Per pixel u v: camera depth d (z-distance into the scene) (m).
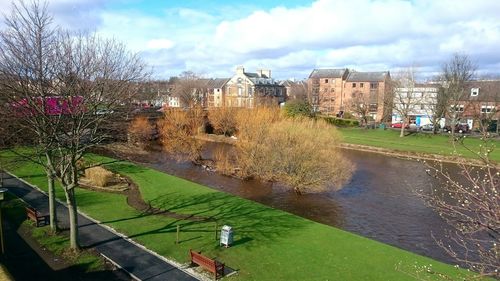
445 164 47.00
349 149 58.41
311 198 33.62
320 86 97.94
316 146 34.09
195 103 73.44
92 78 23.45
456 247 23.30
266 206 28.41
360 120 83.44
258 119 41.09
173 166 44.94
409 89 68.75
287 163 34.66
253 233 22.48
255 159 38.50
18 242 20.20
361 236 23.39
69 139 18.36
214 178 39.81
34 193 28.94
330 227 24.03
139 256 18.81
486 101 52.66
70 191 18.97
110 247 19.80
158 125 52.72
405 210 30.62
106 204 27.33
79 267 17.53
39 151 19.06
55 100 18.36
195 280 16.58
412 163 48.66
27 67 18.02
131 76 24.50
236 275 17.14
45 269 17.33
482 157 10.53
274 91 109.88
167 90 89.25
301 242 21.22
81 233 21.61
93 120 19.58
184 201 28.80
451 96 61.97
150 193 30.64
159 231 22.38
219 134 65.06
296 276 17.19
